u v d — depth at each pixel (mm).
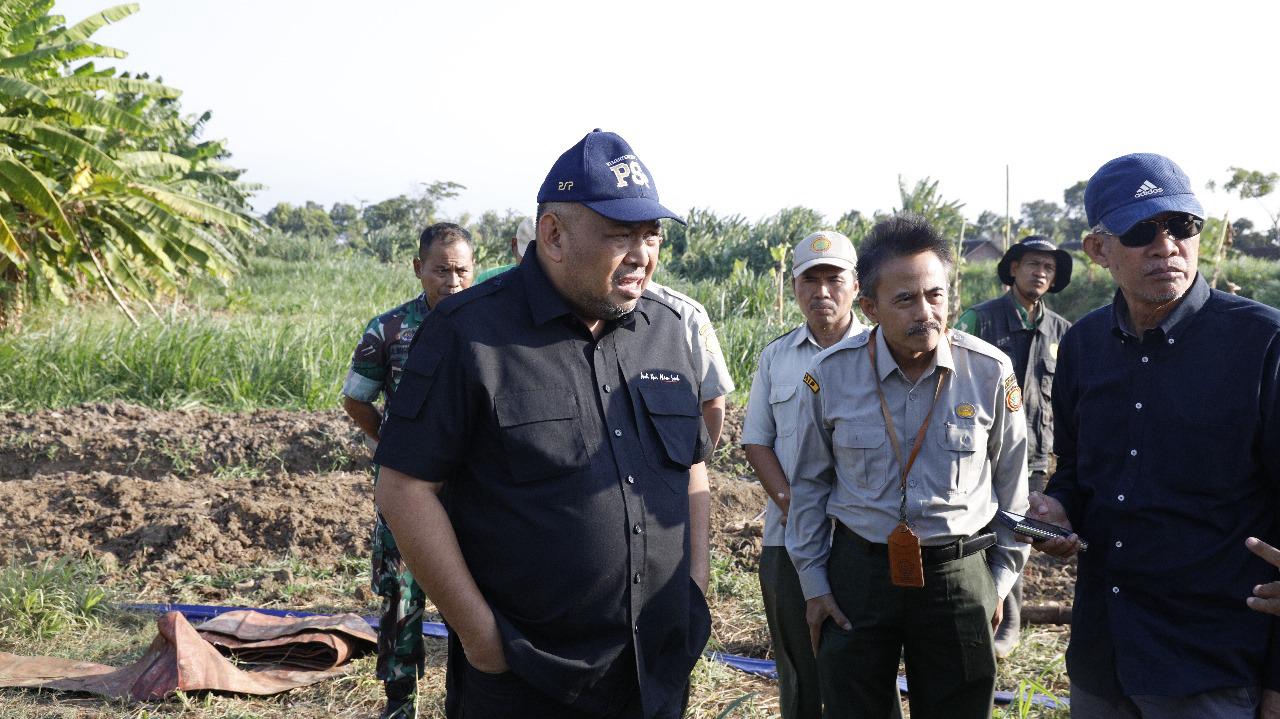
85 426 7477
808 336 3201
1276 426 2051
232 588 5027
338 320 14211
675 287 17422
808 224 24266
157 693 3639
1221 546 2117
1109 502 2264
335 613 4691
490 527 1946
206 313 12625
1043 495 2395
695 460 2307
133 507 5930
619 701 2010
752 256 24016
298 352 10188
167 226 14742
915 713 2605
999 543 2605
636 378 2068
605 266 1912
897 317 2348
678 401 2119
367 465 7238
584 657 1943
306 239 31672
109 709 3561
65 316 13789
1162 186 2127
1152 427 2195
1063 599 4832
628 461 2000
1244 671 2076
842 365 2549
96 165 12961
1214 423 2115
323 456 7230
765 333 11125
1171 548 2152
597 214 1890
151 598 4879
